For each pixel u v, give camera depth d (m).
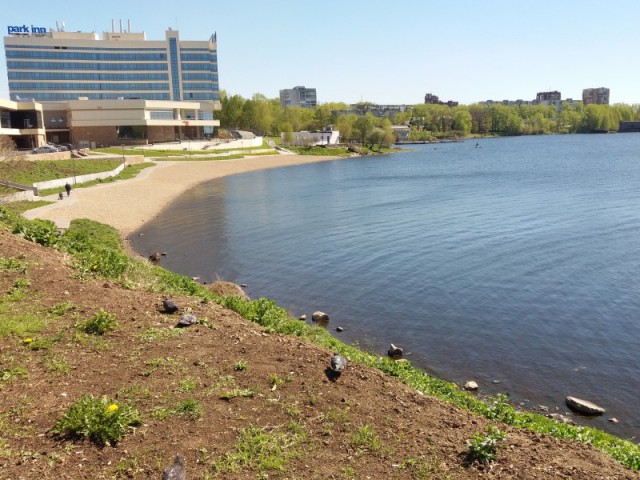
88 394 9.23
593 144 178.38
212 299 17.89
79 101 112.69
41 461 7.51
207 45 162.62
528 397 17.14
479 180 81.50
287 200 63.75
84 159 82.50
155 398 9.36
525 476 8.17
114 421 8.30
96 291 14.24
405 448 8.73
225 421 8.93
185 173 91.06
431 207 55.66
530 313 24.56
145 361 10.65
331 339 17.38
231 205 59.94
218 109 162.50
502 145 193.12
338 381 10.64
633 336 21.78
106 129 116.31
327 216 51.81
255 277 31.30
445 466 8.30
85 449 7.89
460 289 28.16
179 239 42.03
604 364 19.42
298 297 27.45
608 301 25.86
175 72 161.62
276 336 12.90
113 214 50.12
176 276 23.31
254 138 150.00
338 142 171.38
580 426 14.56
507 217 48.34
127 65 158.25
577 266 31.86
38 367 10.03
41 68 151.75
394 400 10.35
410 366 17.33
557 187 69.31
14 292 13.26
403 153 163.00
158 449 8.05
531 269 31.47
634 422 15.63
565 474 8.33
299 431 8.88
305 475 7.82
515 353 20.42
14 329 11.26
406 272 31.50
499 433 9.14
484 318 24.06
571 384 17.97
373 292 27.98
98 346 11.07
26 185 55.81
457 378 18.48
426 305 25.88
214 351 11.40
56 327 11.69
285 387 10.17
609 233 40.41
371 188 74.94
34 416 8.49
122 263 18.47
